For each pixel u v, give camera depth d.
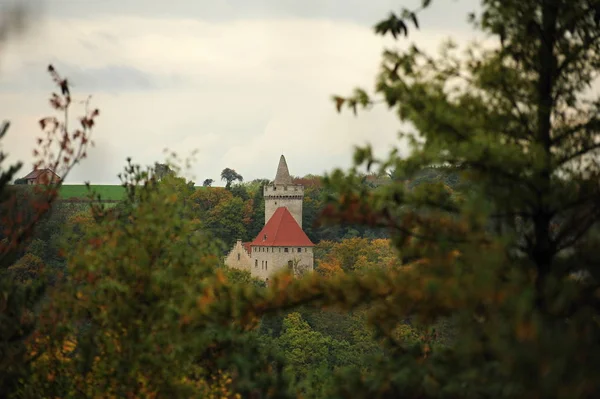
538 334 20.59
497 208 28.41
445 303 24.73
